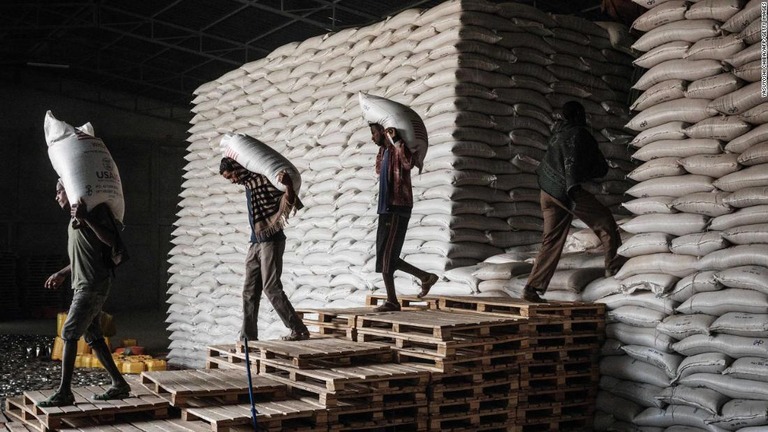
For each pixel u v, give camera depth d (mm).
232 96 11453
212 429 4531
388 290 6410
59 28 17750
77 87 24266
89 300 5035
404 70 8195
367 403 5004
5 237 23141
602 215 6086
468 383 5414
